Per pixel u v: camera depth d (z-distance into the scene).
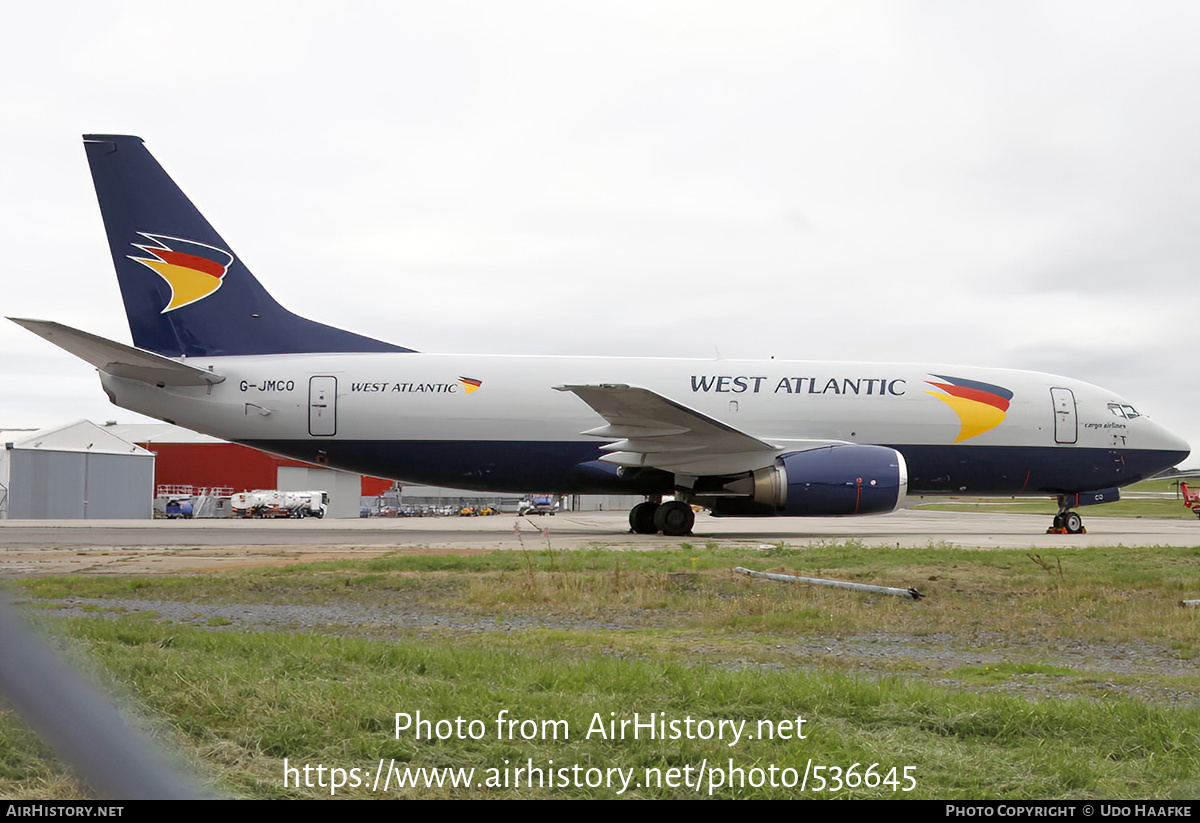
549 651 9.25
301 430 24.98
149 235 24.97
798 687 7.23
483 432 25.20
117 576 15.00
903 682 7.59
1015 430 26.61
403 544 22.34
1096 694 7.68
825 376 26.33
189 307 25.11
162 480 68.81
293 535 26.66
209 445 68.88
